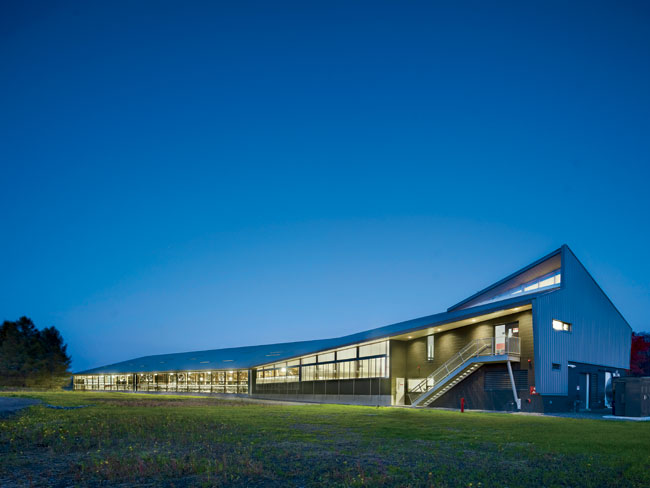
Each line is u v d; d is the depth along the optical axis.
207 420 22.31
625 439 16.98
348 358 49.50
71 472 10.96
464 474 10.91
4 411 27.67
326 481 10.17
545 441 16.31
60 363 100.38
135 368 84.00
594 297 41.75
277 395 57.75
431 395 39.78
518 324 36.16
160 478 10.45
